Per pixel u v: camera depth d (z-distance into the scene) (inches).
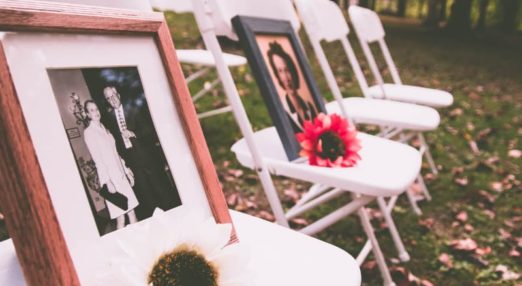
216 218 32.1
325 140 58.7
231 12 61.7
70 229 24.6
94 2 34.6
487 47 513.3
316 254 34.9
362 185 52.3
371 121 92.9
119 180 27.8
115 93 29.2
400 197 116.2
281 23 73.0
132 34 30.9
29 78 24.8
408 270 84.0
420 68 329.4
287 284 30.8
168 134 31.5
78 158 26.1
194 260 24.3
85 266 24.7
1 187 21.6
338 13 105.7
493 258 94.0
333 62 298.8
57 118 25.7
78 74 27.4
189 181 31.7
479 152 158.7
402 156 64.8
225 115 153.9
